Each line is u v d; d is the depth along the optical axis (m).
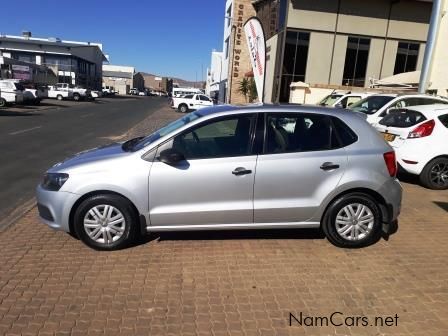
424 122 7.65
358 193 4.68
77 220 4.52
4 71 47.88
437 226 5.64
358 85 28.25
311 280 4.02
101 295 3.68
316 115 4.72
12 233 5.15
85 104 41.66
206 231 5.17
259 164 4.52
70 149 12.02
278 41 28.12
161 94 150.00
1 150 11.33
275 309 3.51
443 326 3.33
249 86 34.25
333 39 27.36
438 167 7.64
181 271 4.15
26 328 3.19
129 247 4.69
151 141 4.70
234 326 3.26
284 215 4.63
